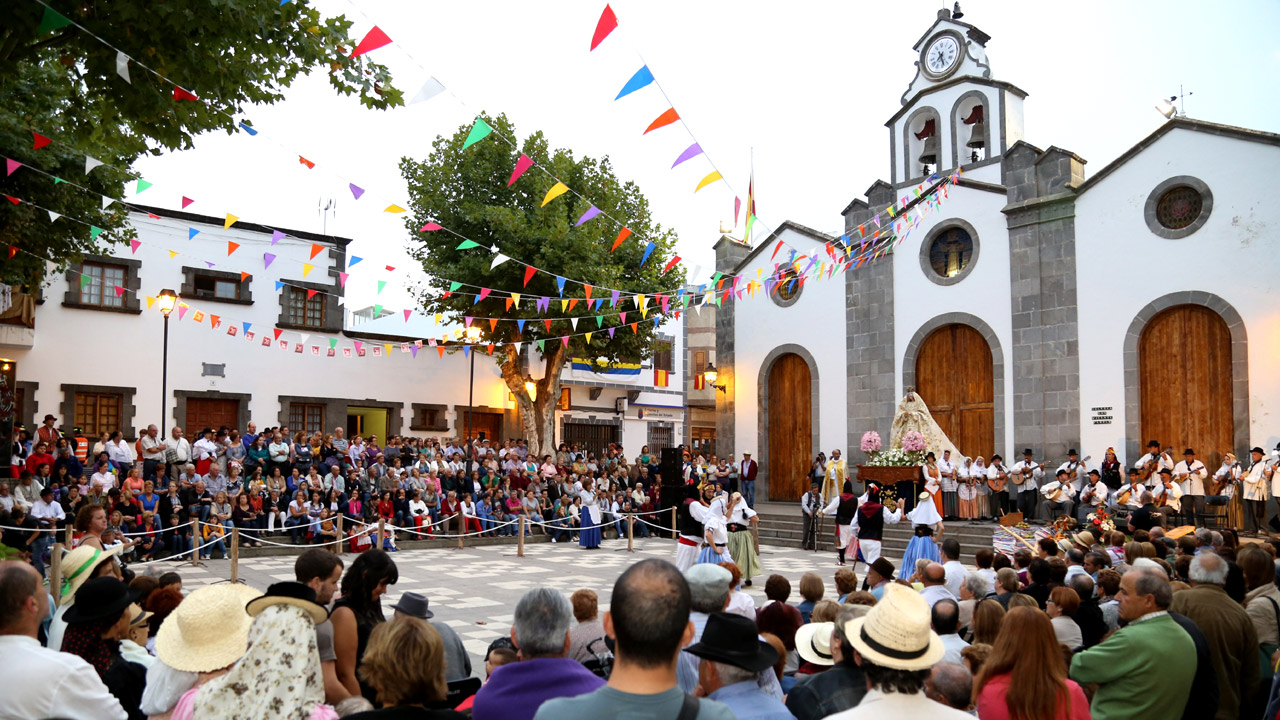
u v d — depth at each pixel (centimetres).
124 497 1616
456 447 2372
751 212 1141
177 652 368
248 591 400
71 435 2120
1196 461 1759
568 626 383
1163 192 1975
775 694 441
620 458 2702
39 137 887
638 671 263
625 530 2320
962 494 2022
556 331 2489
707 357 3497
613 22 621
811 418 2544
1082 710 383
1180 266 1936
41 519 1503
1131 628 476
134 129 932
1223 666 521
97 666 466
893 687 316
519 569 1650
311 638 340
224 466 1931
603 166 2520
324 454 2047
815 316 2545
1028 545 1628
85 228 1350
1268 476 1673
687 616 269
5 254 1345
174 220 2302
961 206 2281
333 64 901
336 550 1761
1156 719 459
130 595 477
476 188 2444
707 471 2495
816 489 2080
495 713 357
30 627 372
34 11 740
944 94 2423
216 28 795
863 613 424
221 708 321
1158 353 1973
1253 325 1834
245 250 2419
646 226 2622
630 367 3241
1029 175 2166
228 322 2388
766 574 1641
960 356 2284
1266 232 1834
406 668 302
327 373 2553
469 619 1156
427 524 1998
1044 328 2111
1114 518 1664
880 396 2384
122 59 734
